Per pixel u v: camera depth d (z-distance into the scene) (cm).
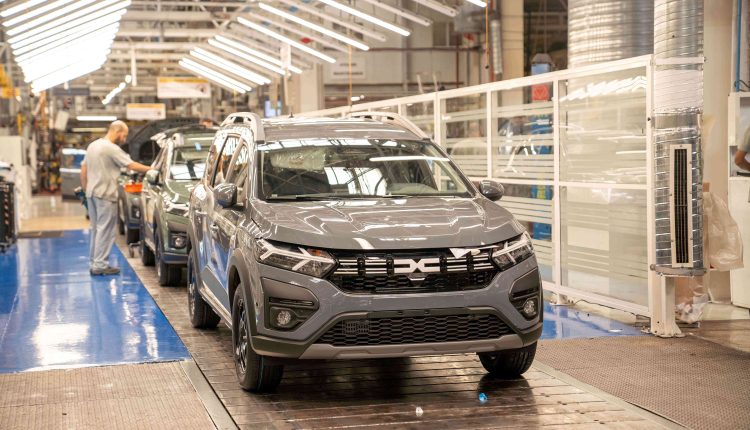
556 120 996
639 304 880
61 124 4569
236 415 597
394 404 621
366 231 607
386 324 595
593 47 1270
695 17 809
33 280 1298
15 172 1998
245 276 636
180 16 2000
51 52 1738
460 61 3441
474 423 574
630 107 877
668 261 821
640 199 872
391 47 3372
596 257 946
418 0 1344
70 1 1235
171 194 1206
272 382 645
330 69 3344
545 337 838
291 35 2025
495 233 624
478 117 1179
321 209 648
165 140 1428
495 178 1141
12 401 645
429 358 764
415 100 1341
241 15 1881
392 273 595
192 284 923
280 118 836
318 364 743
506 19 2402
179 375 716
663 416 586
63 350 820
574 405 614
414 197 699
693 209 816
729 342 809
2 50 2889
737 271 973
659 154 821
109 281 1276
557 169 999
